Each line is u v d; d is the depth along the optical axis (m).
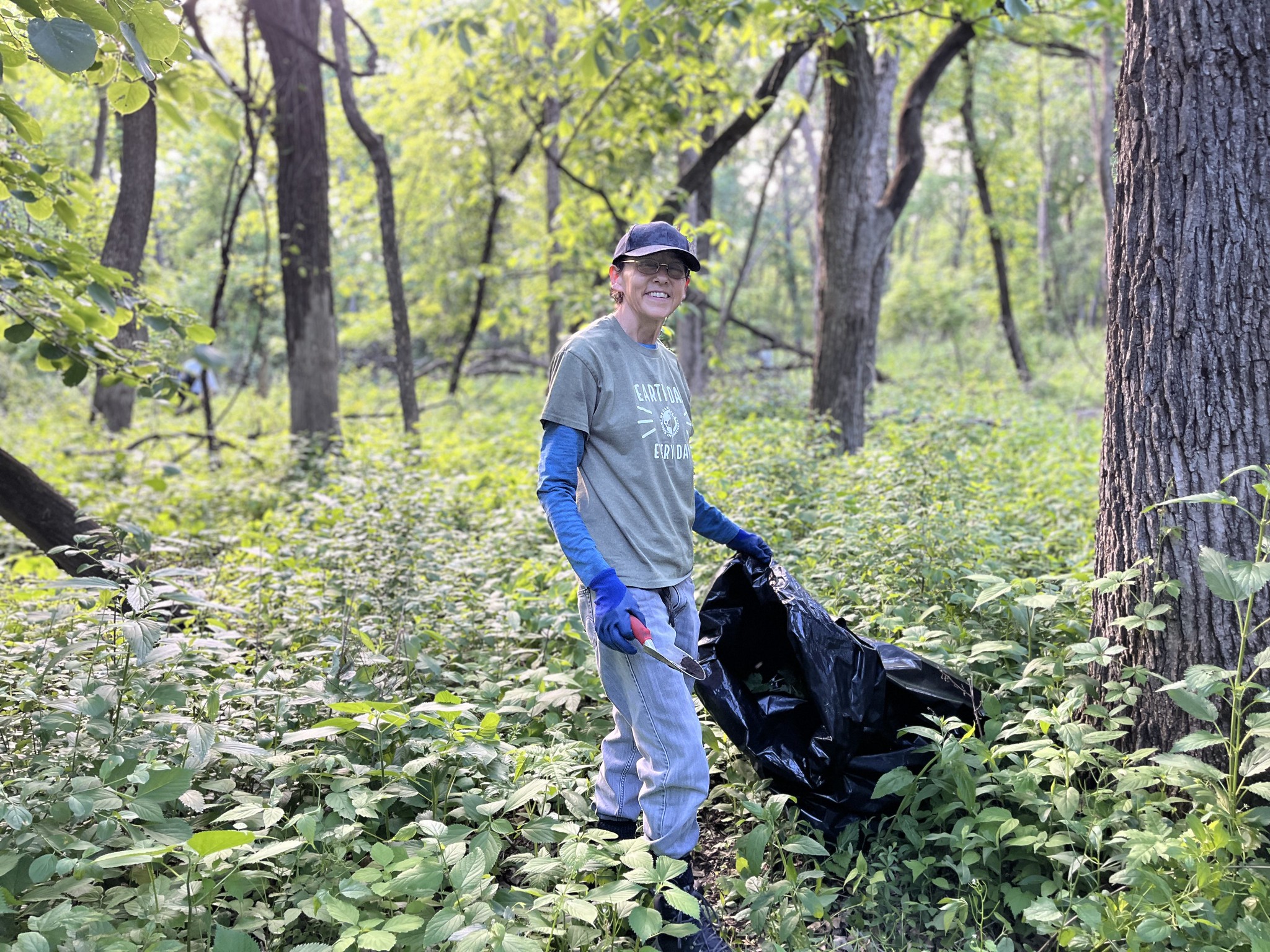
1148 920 1.99
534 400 16.47
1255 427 2.53
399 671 3.30
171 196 11.59
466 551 5.12
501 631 3.69
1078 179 36.38
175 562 4.98
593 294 10.95
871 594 3.66
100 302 4.00
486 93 11.57
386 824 2.61
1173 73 2.61
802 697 2.86
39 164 3.99
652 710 2.30
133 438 11.58
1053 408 14.17
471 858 2.10
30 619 3.47
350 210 15.88
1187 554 2.58
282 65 8.87
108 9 2.41
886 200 8.34
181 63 4.03
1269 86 2.53
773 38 7.47
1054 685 2.83
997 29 5.79
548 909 2.15
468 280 16.39
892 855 2.57
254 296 12.62
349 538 4.82
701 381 13.09
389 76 13.66
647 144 9.73
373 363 22.88
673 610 2.49
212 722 2.61
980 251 27.17
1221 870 2.11
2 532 6.97
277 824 2.34
